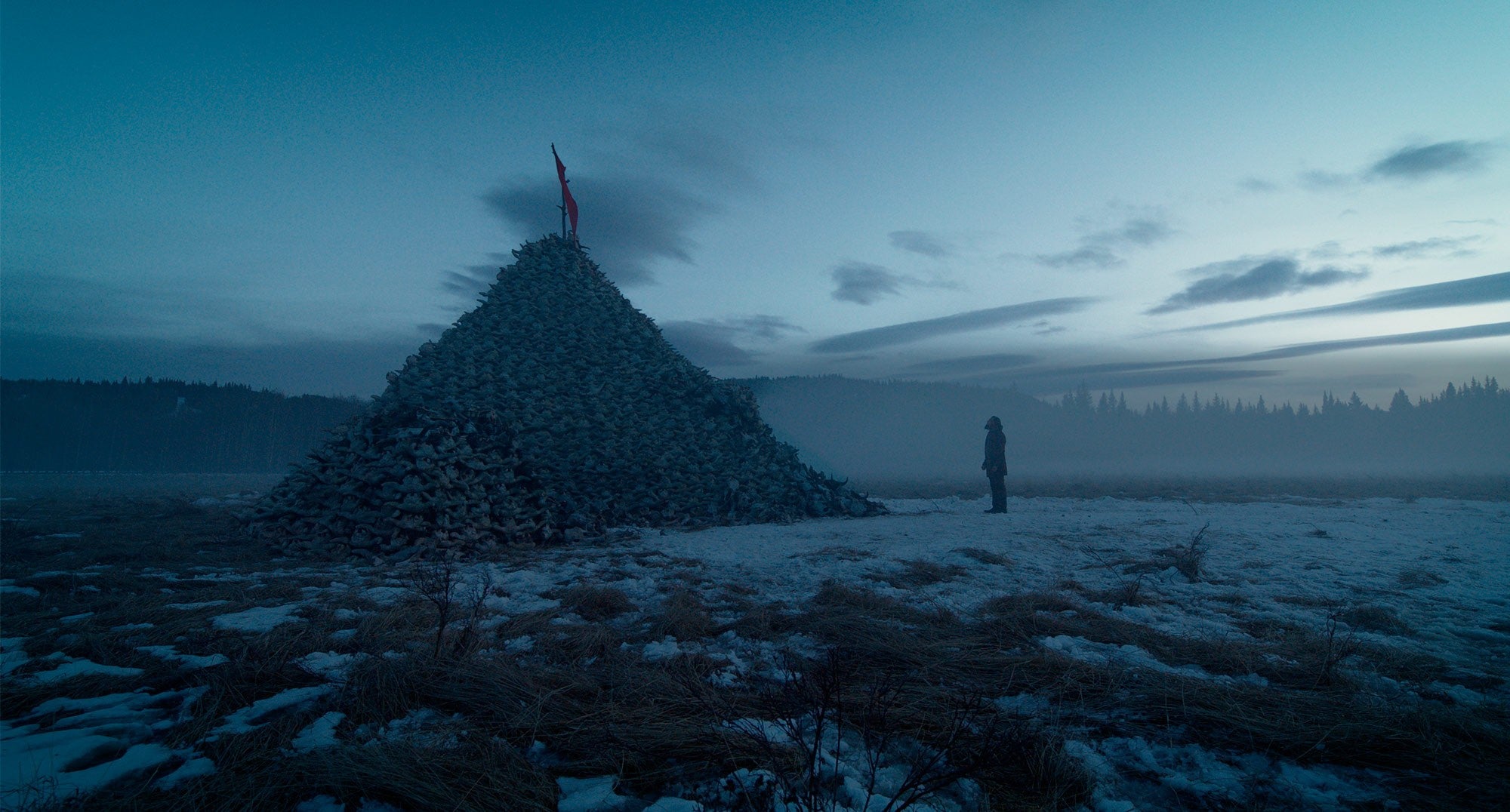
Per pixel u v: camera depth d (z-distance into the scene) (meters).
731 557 11.22
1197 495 26.73
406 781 3.30
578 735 3.99
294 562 10.97
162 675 4.87
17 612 7.11
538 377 19.11
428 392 17.25
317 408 113.62
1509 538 12.51
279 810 3.14
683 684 4.69
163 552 11.38
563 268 23.70
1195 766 3.73
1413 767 3.62
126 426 100.75
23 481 50.03
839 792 3.41
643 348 22.05
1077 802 3.41
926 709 4.41
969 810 3.37
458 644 5.43
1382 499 25.14
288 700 4.38
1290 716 4.12
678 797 3.38
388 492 12.29
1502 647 5.81
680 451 18.58
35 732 3.91
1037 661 5.23
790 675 4.97
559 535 13.67
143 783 3.34
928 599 7.69
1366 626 6.50
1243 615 6.98
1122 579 8.94
